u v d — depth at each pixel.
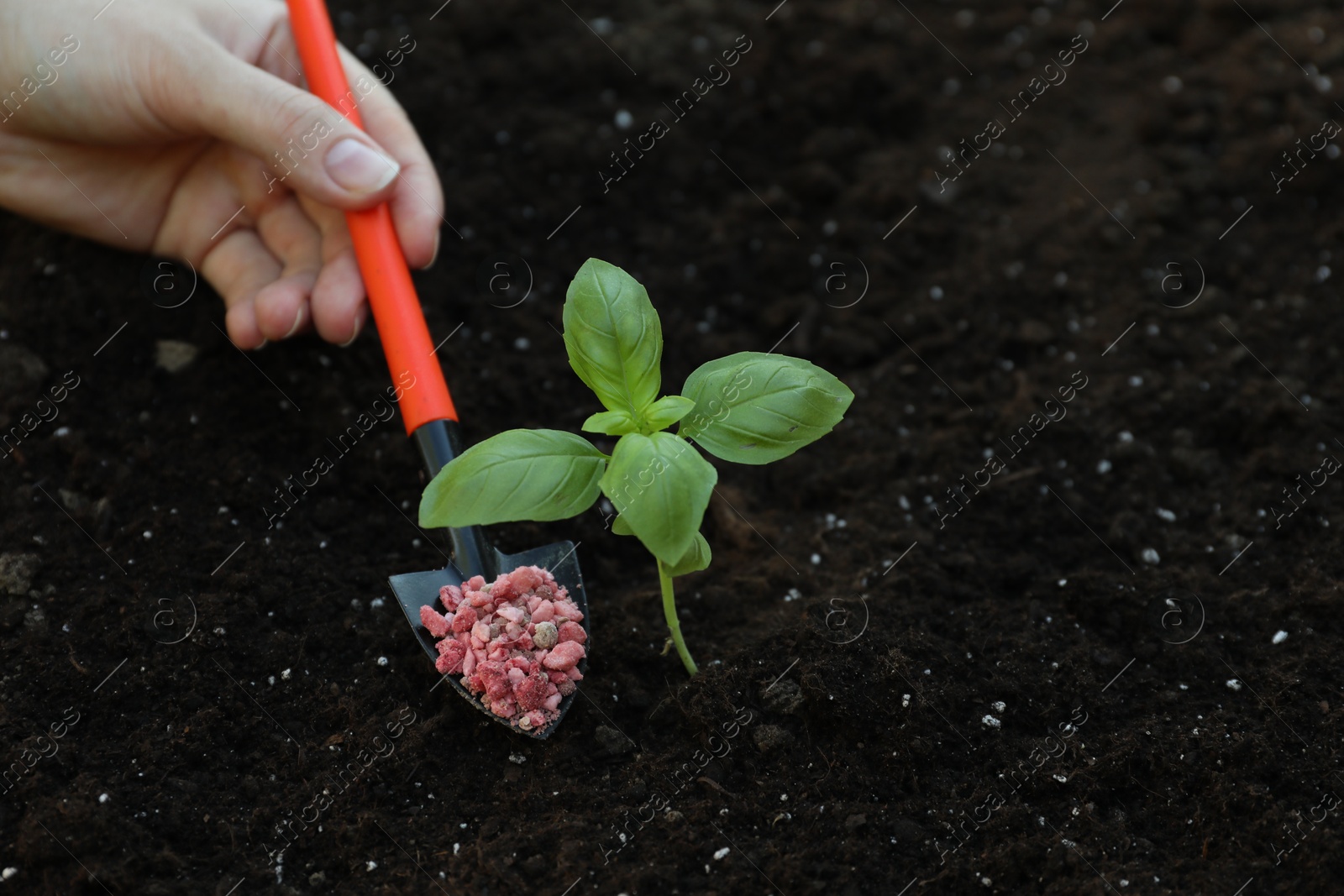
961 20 0.87
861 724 0.71
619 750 0.71
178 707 0.71
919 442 0.78
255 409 0.76
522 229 0.81
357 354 0.77
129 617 0.72
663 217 0.82
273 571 0.73
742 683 0.72
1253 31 0.85
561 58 0.85
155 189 0.77
